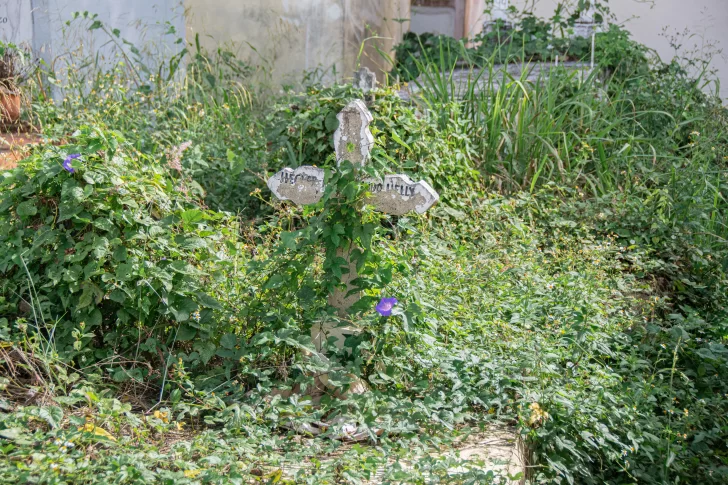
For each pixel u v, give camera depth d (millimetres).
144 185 3625
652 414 3840
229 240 4027
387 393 3449
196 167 5902
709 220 6219
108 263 3498
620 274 5203
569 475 3371
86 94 7906
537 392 3430
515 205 6000
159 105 7188
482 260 4848
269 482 2678
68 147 3520
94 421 2840
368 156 3654
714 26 10203
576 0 10422
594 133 7191
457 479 2730
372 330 3559
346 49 9203
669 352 4445
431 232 5402
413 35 10555
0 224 3604
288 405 3174
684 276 5633
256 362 3494
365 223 3605
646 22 10406
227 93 8102
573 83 8016
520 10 10617
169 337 3533
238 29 9195
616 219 6082
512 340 3867
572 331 4039
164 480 2510
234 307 3725
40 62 7512
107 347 3559
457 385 3359
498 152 6867
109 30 8922
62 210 3406
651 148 7355
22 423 2732
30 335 3477
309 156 6051
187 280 3535
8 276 3668
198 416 3270
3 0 8930
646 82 8633
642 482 3572
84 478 2457
